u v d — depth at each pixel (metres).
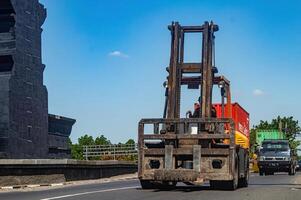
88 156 57.66
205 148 18.59
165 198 15.49
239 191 18.62
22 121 37.47
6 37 37.41
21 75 37.84
